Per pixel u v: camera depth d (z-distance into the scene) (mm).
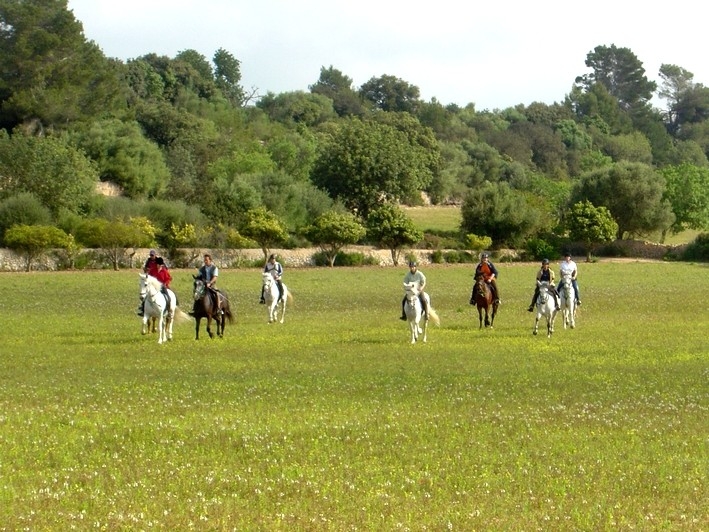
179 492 14297
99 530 12406
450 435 18406
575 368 27938
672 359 29984
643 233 116188
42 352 31406
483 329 39281
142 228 85500
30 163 90812
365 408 21141
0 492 14062
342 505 13695
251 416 20047
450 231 114375
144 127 144250
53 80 127562
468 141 177500
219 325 36312
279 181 106312
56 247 80625
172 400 21969
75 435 18094
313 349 32188
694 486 14930
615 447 17500
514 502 13953
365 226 103188
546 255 102125
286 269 86625
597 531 12664
